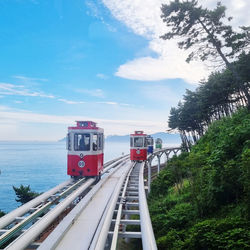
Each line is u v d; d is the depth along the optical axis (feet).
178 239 24.84
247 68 45.83
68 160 36.11
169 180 59.00
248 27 46.80
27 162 578.25
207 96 71.15
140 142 72.69
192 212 30.12
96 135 36.76
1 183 257.96
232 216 23.12
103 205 24.27
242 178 24.20
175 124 126.31
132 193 33.04
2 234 17.75
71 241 15.71
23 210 22.77
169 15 56.29
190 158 45.60
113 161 75.61
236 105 70.79
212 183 28.02
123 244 33.17
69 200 25.27
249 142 30.37
